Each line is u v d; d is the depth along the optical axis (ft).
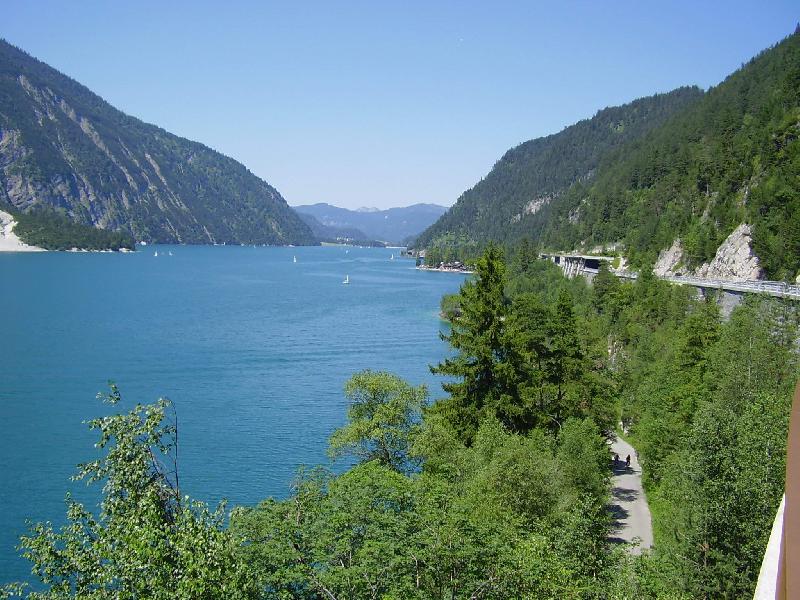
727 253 377.71
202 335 416.26
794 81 524.11
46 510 158.71
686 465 104.22
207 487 174.50
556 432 163.73
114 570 52.60
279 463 192.54
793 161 395.75
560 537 96.12
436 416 143.84
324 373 314.76
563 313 177.37
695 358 188.75
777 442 98.17
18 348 354.13
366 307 584.81
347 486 95.20
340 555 82.74
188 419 233.96
